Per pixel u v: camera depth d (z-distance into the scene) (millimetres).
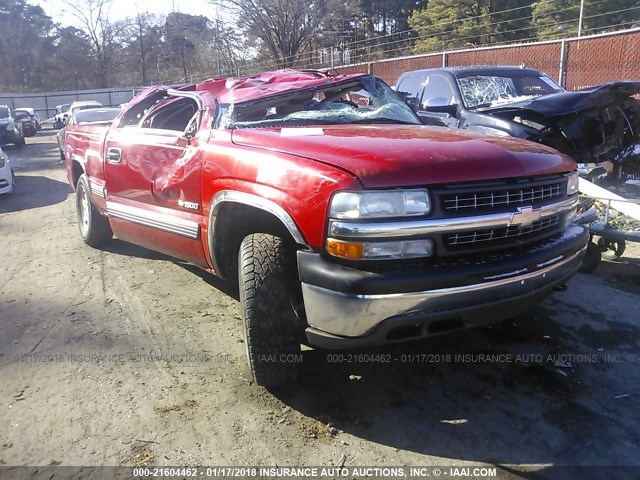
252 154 3330
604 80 11227
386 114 4516
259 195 3156
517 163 3072
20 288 5246
